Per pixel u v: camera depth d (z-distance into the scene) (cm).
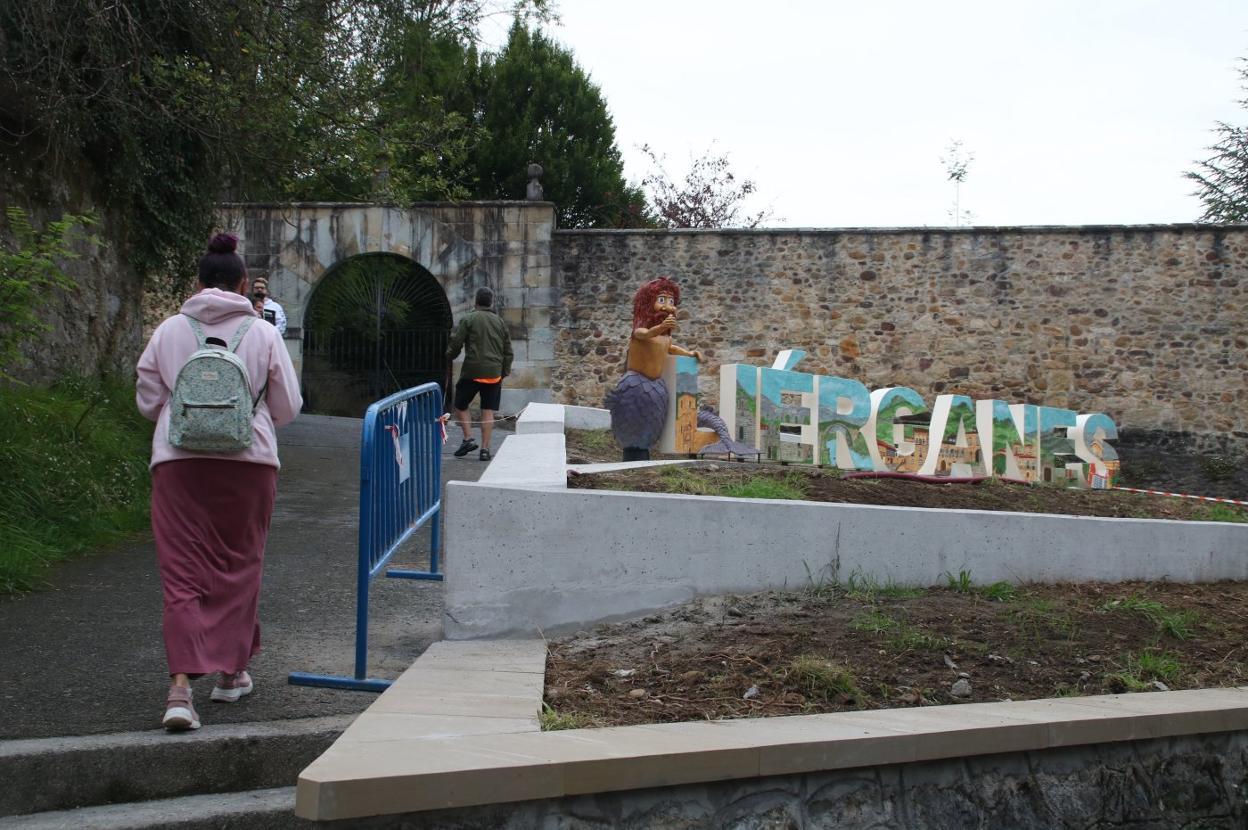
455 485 464
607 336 1847
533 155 3138
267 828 315
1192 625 513
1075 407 1816
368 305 1930
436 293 1905
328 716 374
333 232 1869
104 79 957
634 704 369
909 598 509
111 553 657
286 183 1258
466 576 463
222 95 1046
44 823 309
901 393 926
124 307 1123
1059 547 568
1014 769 352
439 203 1861
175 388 362
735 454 846
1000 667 431
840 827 320
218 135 1086
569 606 470
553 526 470
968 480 838
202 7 1020
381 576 609
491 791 272
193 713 351
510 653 433
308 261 1873
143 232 1138
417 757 281
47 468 708
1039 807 353
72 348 1009
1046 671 432
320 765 271
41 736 348
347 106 1159
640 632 458
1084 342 1816
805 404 875
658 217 3356
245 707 381
